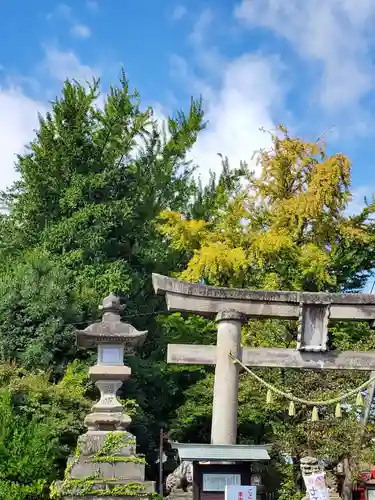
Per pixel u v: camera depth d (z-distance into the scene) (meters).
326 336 15.51
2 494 15.58
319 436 19.41
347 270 26.19
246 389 21.16
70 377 21.11
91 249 29.42
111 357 16.14
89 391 22.61
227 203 30.30
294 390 20.36
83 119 32.41
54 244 29.06
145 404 26.52
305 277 25.14
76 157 31.45
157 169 35.28
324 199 25.06
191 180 36.84
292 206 25.27
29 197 31.27
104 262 29.73
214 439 14.71
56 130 32.56
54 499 15.02
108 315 16.41
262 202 26.66
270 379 21.17
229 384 14.97
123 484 14.69
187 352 15.33
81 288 26.89
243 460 12.81
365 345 21.38
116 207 30.28
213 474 12.80
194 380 29.41
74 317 24.66
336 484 21.72
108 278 28.30
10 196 32.69
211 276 25.55
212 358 15.36
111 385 16.05
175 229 26.53
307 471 13.13
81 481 14.52
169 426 27.72
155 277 15.45
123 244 32.19
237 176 34.69
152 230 33.12
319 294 15.61
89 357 23.53
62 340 23.58
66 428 19.05
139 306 31.72
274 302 15.67
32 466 16.19
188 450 12.94
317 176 25.31
